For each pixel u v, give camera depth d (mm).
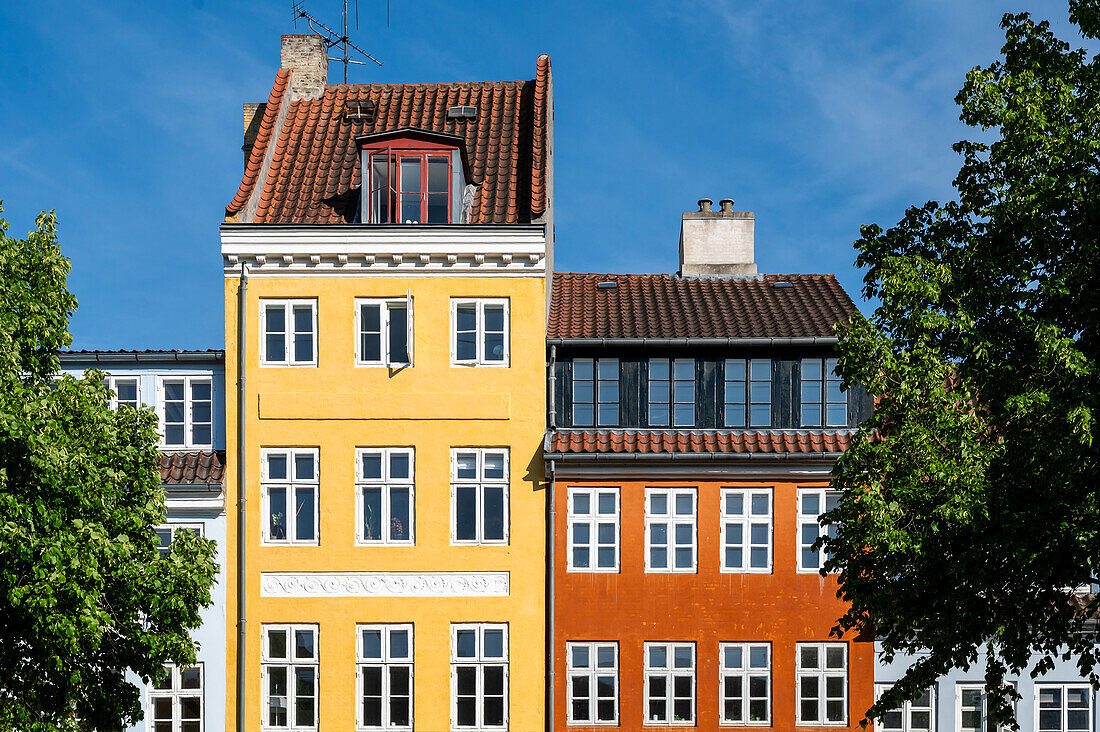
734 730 28094
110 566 21656
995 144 21656
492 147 32156
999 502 19562
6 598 20516
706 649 28250
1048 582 20047
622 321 30656
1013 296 21297
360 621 28422
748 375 29578
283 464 28969
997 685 21688
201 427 29641
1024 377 20828
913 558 20422
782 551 28500
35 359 22203
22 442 20328
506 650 28391
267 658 28375
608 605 28391
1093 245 20188
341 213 30297
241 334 29000
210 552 23625
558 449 28516
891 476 20500
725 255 34438
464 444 28891
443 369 29000
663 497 28875
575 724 28172
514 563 28516
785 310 31203
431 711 28172
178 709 28172
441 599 28453
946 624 20859
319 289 29203
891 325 21594
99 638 20984
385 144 29906
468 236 29062
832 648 28312
